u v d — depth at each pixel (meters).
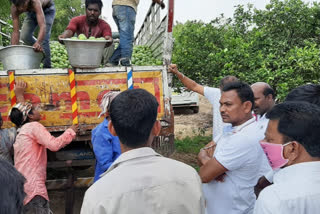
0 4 11.61
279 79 5.58
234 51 5.83
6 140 2.98
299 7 6.46
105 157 2.63
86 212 1.24
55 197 4.68
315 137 1.25
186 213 1.32
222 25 7.11
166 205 1.28
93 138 2.73
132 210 1.23
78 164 3.80
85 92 3.53
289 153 1.32
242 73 5.61
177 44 7.05
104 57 5.38
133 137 1.39
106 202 1.22
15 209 0.84
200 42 6.78
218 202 2.21
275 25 6.57
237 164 2.05
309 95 1.92
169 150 3.83
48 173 5.11
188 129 9.76
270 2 6.66
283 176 1.29
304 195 1.17
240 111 2.17
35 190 2.92
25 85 3.39
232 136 2.10
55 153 3.81
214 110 3.50
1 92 3.38
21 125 3.24
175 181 1.33
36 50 3.71
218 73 6.43
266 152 1.45
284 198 1.19
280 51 6.21
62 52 5.75
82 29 4.50
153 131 1.50
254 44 6.21
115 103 1.42
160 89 3.70
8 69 3.57
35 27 5.18
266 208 1.22
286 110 1.35
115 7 4.57
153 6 5.84
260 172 2.43
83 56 3.34
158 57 5.25
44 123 3.47
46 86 3.45
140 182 1.28
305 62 5.25
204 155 2.47
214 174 2.12
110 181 1.29
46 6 5.00
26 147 2.95
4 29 8.20
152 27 6.04
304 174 1.23
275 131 1.36
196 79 6.84
